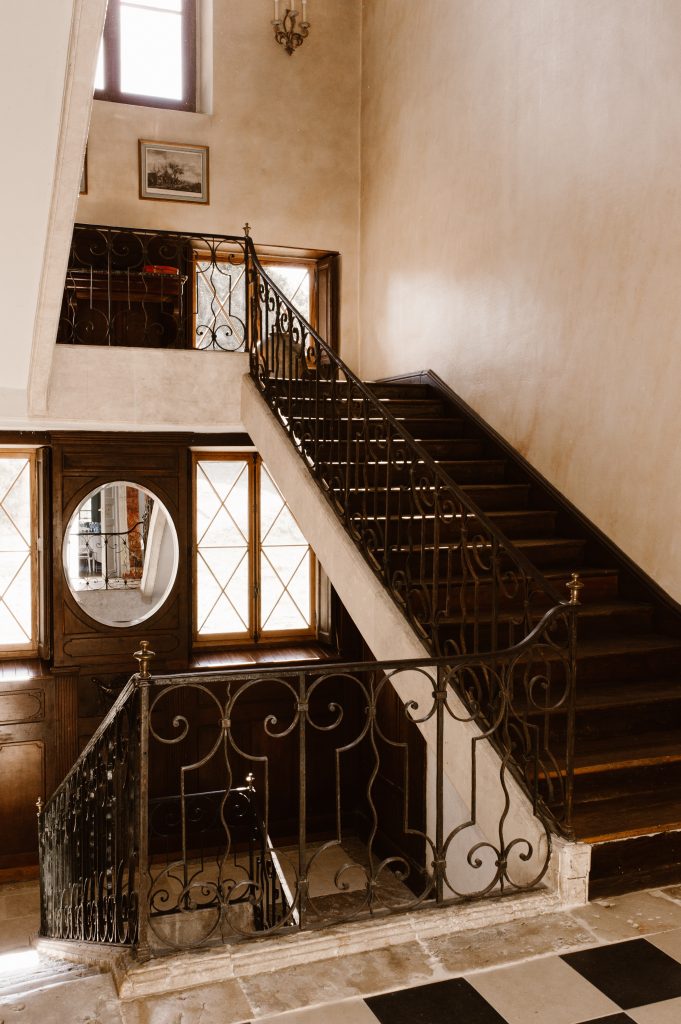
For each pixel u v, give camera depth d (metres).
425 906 3.20
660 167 4.83
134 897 3.10
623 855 3.49
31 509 7.74
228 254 8.55
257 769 7.84
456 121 7.11
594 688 4.51
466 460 6.55
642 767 3.97
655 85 4.86
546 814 3.49
